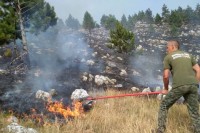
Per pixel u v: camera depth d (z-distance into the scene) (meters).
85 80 15.68
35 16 18.14
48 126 6.98
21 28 17.41
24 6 17.53
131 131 6.21
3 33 15.98
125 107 8.82
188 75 5.75
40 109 9.69
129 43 24.23
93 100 9.49
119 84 15.88
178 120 6.88
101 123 7.17
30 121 7.95
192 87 5.72
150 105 8.91
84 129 6.88
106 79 15.91
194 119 5.81
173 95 5.86
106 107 8.73
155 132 6.11
